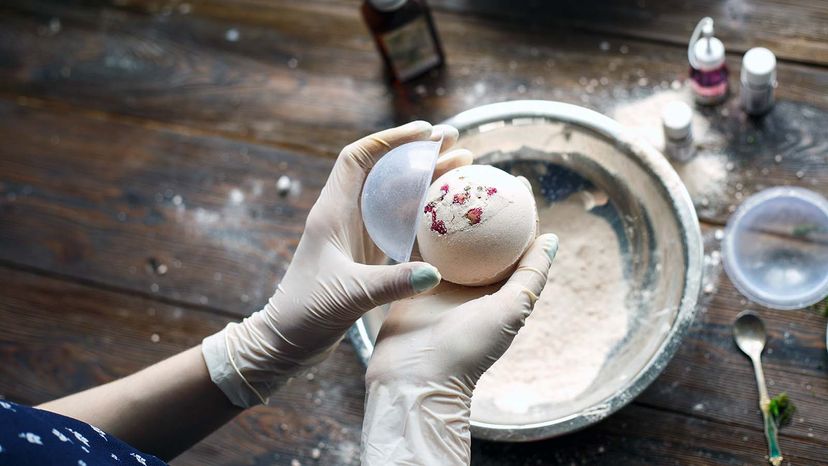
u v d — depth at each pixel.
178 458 0.86
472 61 0.93
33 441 0.60
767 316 0.83
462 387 0.69
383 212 0.69
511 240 0.71
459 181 0.72
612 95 0.90
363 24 0.95
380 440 0.69
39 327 0.92
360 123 0.93
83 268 0.93
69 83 0.99
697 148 0.87
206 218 0.93
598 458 0.82
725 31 0.89
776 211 0.84
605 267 0.83
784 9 0.88
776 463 0.80
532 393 0.81
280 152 0.93
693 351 0.83
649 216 0.82
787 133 0.86
